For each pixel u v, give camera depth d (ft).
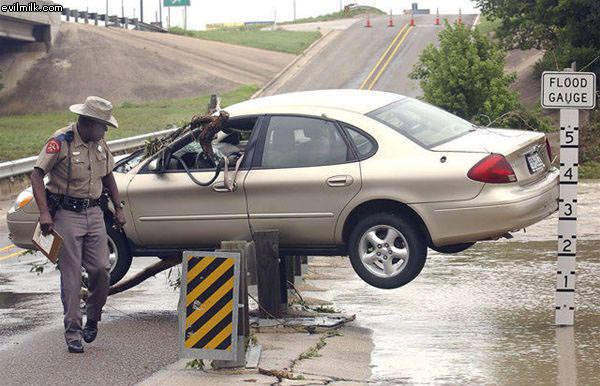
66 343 56.03
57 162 54.29
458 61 232.32
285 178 62.23
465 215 59.31
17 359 53.21
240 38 595.06
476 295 69.82
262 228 63.10
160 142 66.49
